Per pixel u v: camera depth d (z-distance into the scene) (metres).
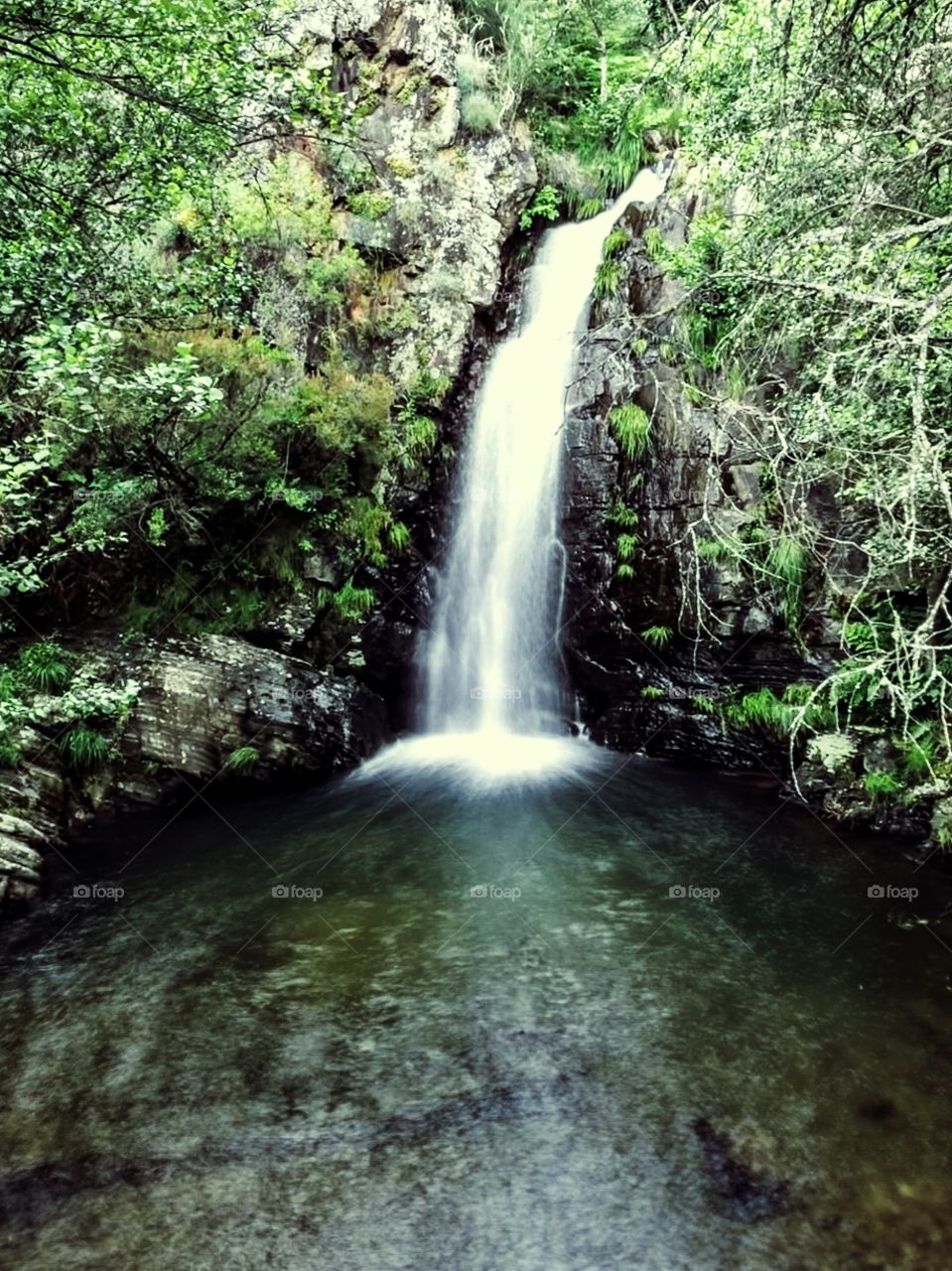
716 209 9.46
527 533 10.64
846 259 3.91
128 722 7.93
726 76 5.51
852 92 4.23
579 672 10.41
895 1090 3.82
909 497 3.28
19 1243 2.98
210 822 7.63
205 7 4.46
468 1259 2.95
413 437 10.60
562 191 13.23
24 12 4.28
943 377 4.03
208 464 8.45
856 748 7.64
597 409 10.18
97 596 8.92
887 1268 2.83
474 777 9.02
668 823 7.65
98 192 5.92
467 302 11.46
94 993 4.75
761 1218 3.08
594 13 12.57
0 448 5.29
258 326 9.74
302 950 5.27
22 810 6.90
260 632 9.31
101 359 4.79
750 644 8.99
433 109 11.77
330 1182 3.31
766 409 7.78
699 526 9.05
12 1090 3.87
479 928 5.58
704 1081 3.93
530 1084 3.92
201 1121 3.66
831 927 5.56
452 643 10.92
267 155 10.34
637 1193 3.23
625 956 5.19
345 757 9.17
